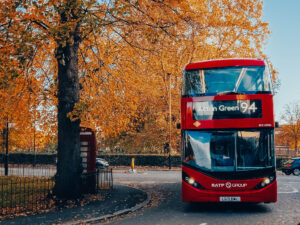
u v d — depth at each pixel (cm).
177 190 1648
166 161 3831
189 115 1047
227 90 1036
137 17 1201
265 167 989
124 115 1641
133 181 2167
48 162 4312
